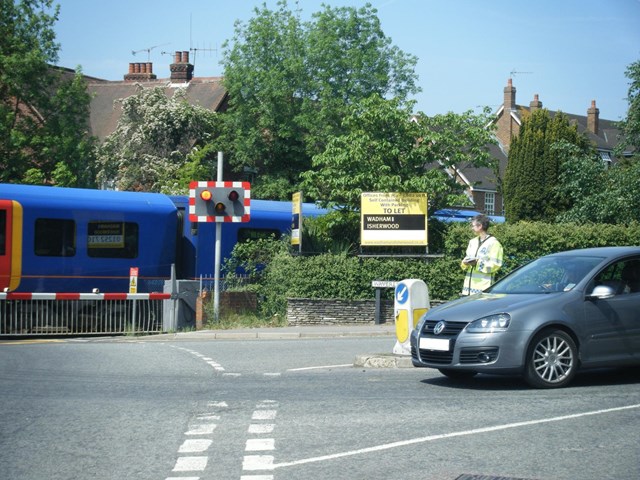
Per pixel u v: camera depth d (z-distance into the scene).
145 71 59.66
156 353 15.10
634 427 8.00
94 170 44.78
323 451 7.20
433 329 10.69
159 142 46.69
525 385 10.72
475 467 6.61
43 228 23.00
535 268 11.55
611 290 10.40
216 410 9.12
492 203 61.56
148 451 7.32
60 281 23.06
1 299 20.38
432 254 23.27
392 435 7.76
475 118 24.94
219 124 49.16
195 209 21.72
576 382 10.97
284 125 47.97
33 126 40.31
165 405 9.46
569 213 30.94
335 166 24.48
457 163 25.38
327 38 49.66
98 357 14.45
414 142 25.23
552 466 6.61
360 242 23.56
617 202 28.73
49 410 9.20
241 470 6.63
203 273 26.00
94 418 8.74
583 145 36.59
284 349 15.94
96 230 23.80
